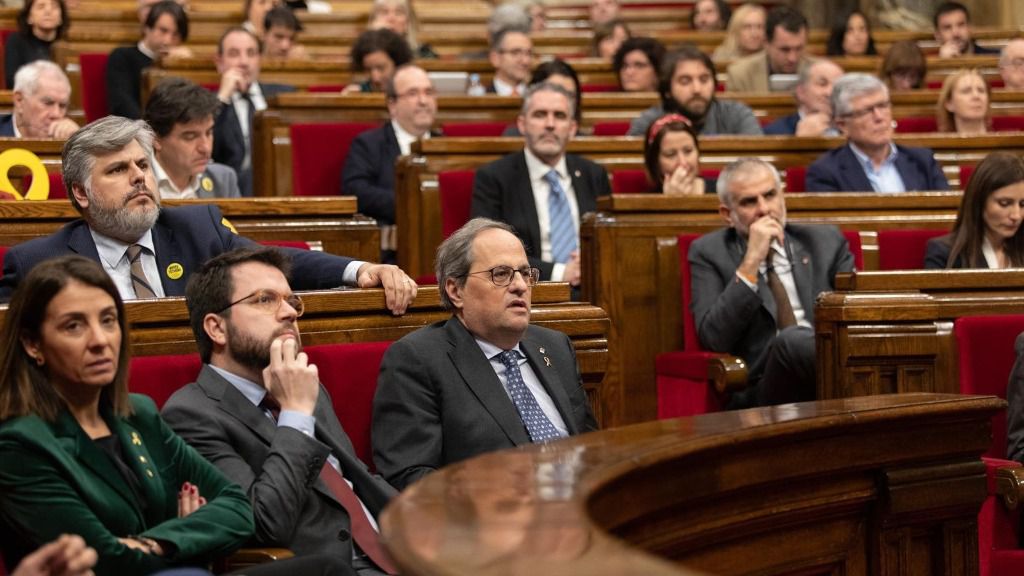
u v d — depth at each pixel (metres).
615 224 9.54
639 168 11.88
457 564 2.75
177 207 7.12
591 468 3.97
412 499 3.51
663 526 4.45
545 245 10.86
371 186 12.38
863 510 5.40
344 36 19.72
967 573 5.61
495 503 3.44
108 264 6.72
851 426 5.13
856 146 11.69
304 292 6.46
